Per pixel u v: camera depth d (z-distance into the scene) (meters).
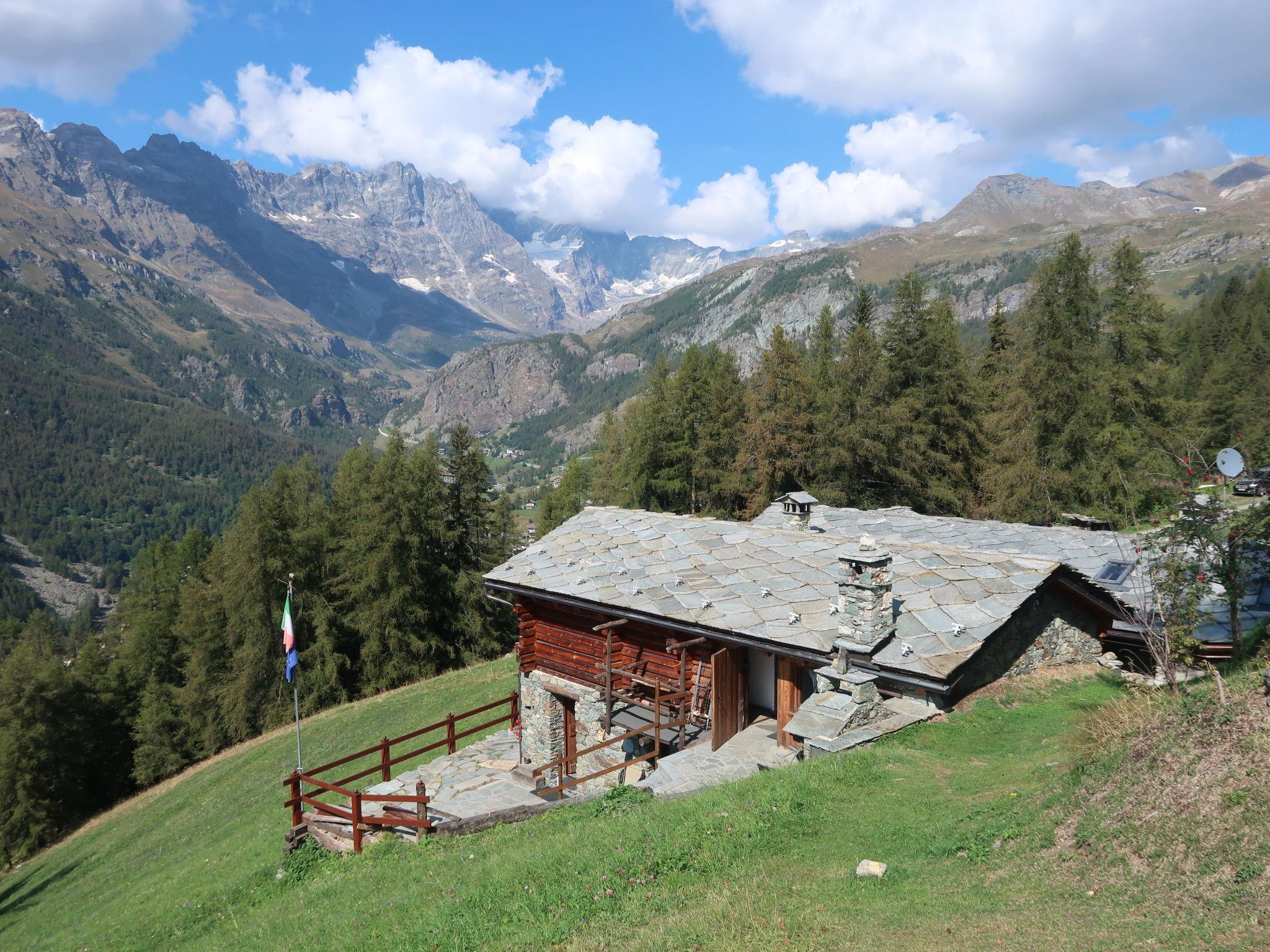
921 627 14.75
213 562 53.00
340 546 53.31
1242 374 69.75
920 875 8.13
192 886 22.97
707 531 21.70
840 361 49.38
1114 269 44.31
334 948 10.09
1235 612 12.26
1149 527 18.23
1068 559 19.98
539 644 22.41
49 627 90.62
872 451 45.59
